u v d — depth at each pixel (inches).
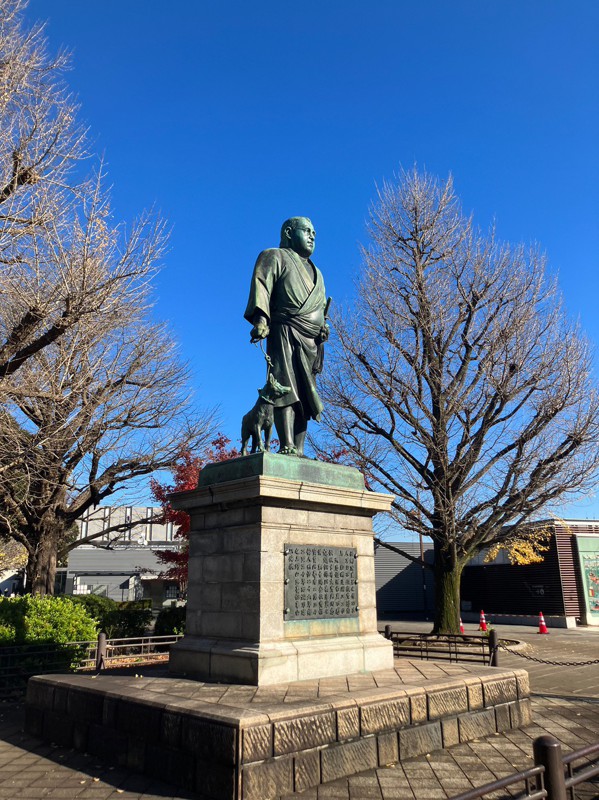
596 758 245.1
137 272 460.1
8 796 201.0
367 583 313.7
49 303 428.1
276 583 273.0
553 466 679.1
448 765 226.5
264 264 336.8
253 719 195.0
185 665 286.5
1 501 655.8
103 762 237.1
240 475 297.3
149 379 671.8
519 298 708.0
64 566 1392.7
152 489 743.1
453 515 685.9
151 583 1364.4
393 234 756.0
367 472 729.0
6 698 403.2
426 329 714.8
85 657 476.1
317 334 346.9
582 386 675.4
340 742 215.2
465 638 509.4
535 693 412.5
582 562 1151.6
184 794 198.2
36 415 569.3
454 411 700.0
